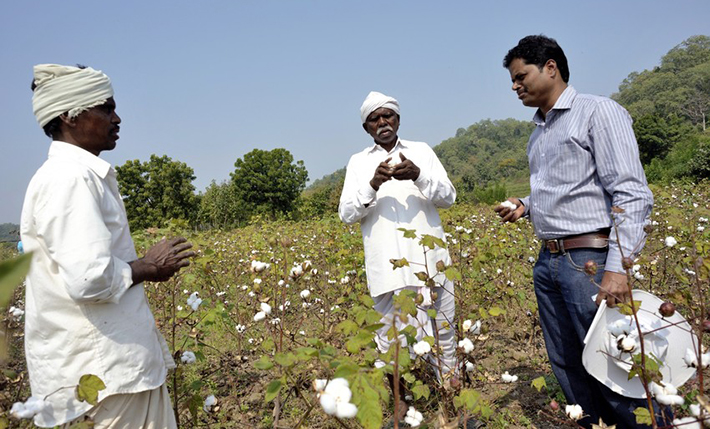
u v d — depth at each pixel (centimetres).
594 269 173
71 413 159
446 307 276
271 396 143
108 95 175
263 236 886
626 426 209
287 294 380
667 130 5281
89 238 152
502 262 449
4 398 181
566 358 241
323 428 254
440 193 265
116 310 165
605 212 210
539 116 235
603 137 202
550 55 218
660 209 550
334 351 152
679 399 147
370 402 118
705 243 351
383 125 279
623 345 164
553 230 221
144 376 170
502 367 343
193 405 218
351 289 383
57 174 156
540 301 245
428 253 269
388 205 277
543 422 270
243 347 388
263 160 4422
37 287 161
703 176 2116
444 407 213
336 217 1080
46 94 164
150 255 174
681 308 317
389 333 170
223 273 550
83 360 160
